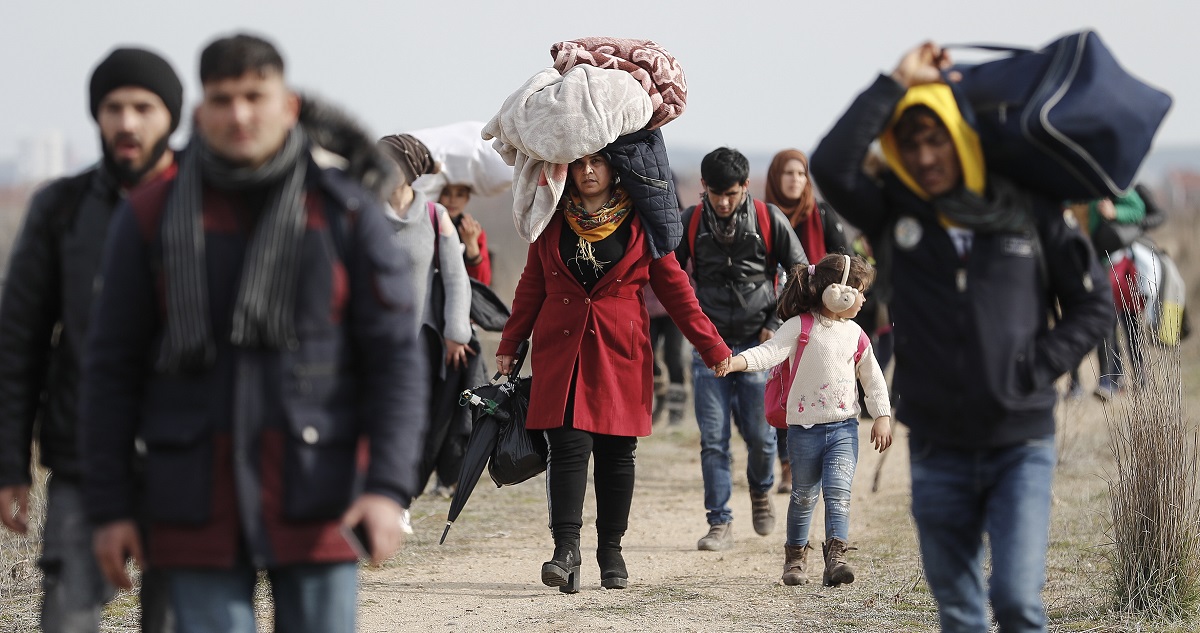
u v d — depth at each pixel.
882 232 8.89
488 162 18.45
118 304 6.96
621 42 14.12
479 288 16.48
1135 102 8.30
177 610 7.07
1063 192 8.57
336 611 7.14
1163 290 25.83
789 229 16.61
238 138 6.78
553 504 13.91
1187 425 13.17
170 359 6.82
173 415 6.90
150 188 7.11
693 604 13.53
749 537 17.56
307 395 6.89
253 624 7.27
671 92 13.86
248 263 6.79
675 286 14.09
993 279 8.57
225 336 6.86
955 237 8.66
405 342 7.11
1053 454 8.82
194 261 6.82
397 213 14.70
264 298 6.76
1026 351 8.56
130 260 6.96
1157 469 12.73
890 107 8.53
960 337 8.55
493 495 20.66
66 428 8.20
